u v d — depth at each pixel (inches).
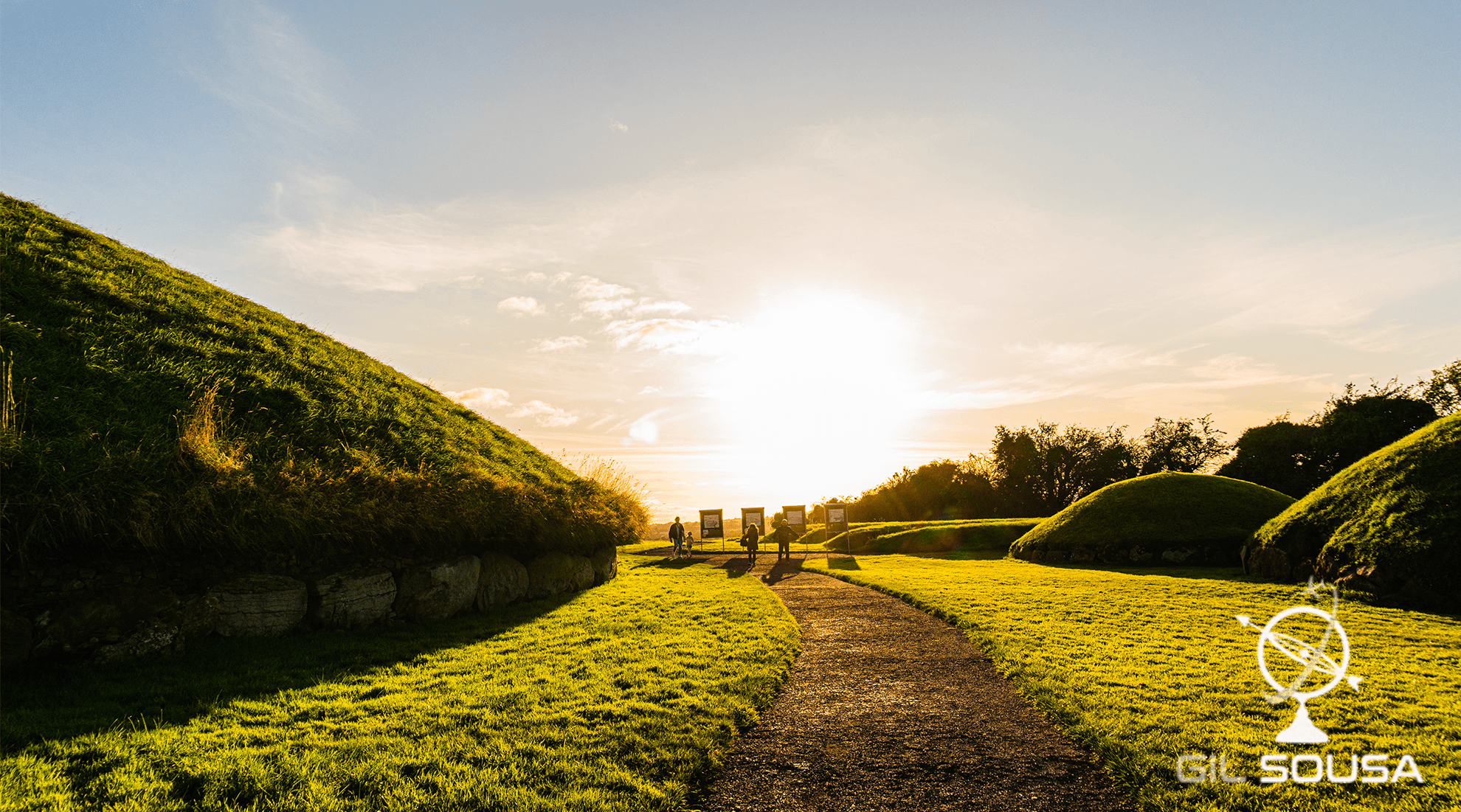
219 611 369.7
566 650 384.2
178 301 611.8
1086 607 541.6
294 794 197.8
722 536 1348.4
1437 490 611.8
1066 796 212.2
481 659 362.6
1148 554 948.6
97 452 361.4
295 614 398.6
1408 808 194.4
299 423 505.7
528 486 615.5
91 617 328.2
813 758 241.4
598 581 708.0
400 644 396.8
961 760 238.8
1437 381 2180.1
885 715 287.1
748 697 299.9
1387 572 583.2
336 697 295.4
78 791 196.5
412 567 469.1
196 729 250.7
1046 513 2849.4
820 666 369.1
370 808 192.5
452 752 231.6
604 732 251.0
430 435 613.3
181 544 362.6
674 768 224.5
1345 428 2148.1
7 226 595.8
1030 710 291.9
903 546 1389.0
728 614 505.0
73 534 328.5
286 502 403.2
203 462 391.5
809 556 1187.3
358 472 470.9
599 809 193.5
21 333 433.4
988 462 2972.4
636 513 880.9
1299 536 713.6
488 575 528.7
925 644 422.9
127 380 442.9
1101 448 2851.9
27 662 308.0
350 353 789.2
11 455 325.7
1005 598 589.6
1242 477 2379.4
